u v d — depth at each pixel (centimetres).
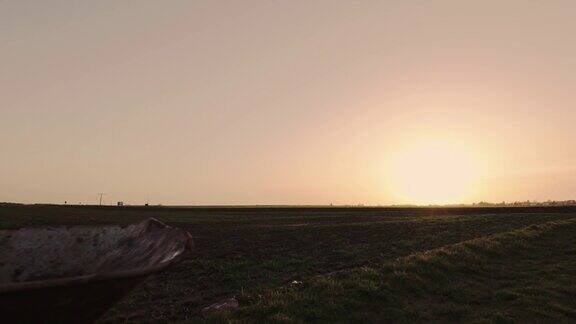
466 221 4403
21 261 410
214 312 1041
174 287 1714
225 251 2802
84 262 411
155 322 1188
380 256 2341
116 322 1208
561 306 1047
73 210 9250
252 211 10338
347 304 1016
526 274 1409
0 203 10631
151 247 392
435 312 1013
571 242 2089
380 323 942
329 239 3356
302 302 1009
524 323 949
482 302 1104
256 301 1111
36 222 5478
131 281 340
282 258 2409
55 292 297
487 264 1566
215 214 8975
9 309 288
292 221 6241
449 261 1519
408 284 1197
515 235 2219
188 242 362
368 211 9269
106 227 445
